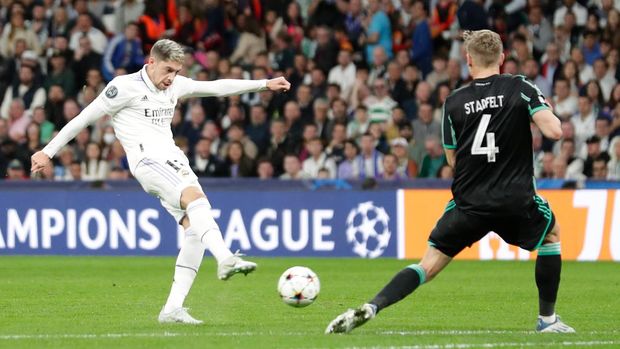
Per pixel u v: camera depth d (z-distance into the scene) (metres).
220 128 59.50
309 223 51.56
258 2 64.69
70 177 57.66
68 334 24.28
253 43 63.59
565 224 49.06
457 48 61.19
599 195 48.56
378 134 55.19
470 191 23.28
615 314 29.67
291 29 63.66
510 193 22.98
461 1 61.84
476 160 23.12
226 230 52.44
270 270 44.88
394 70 58.66
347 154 54.91
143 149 25.77
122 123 26.00
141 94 25.83
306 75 60.72
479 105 23.09
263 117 57.88
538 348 21.48
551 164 51.78
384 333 24.12
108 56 64.06
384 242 50.81
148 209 52.78
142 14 66.38
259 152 57.28
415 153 55.25
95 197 53.34
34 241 54.09
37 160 25.58
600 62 57.06
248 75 62.12
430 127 55.66
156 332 24.50
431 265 23.77
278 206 51.84
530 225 23.34
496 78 23.23
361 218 51.03
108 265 47.81
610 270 44.38
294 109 56.97
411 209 50.41
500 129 22.94
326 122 56.78
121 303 32.44
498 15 60.88
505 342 22.36
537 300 33.44
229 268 23.59
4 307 31.31
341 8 63.16
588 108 55.06
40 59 66.19
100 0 67.19
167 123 26.27
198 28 63.91
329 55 61.09
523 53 58.47
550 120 22.48
